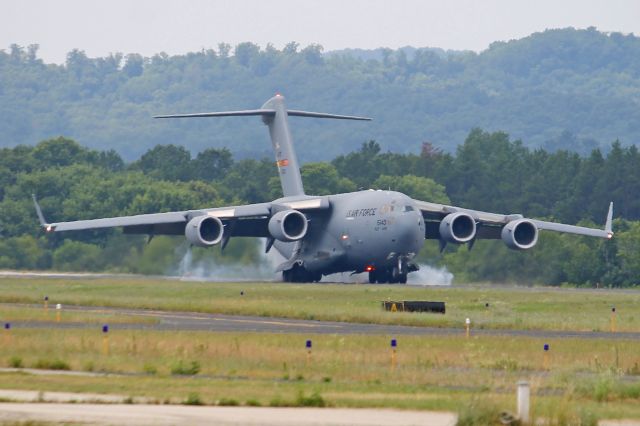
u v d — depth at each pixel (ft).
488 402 309.22
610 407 332.39
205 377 384.27
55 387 352.49
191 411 314.35
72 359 413.39
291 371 393.29
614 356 431.02
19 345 446.60
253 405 324.80
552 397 332.39
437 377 383.24
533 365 414.41
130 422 297.12
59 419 300.40
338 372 392.88
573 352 440.45
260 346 445.78
